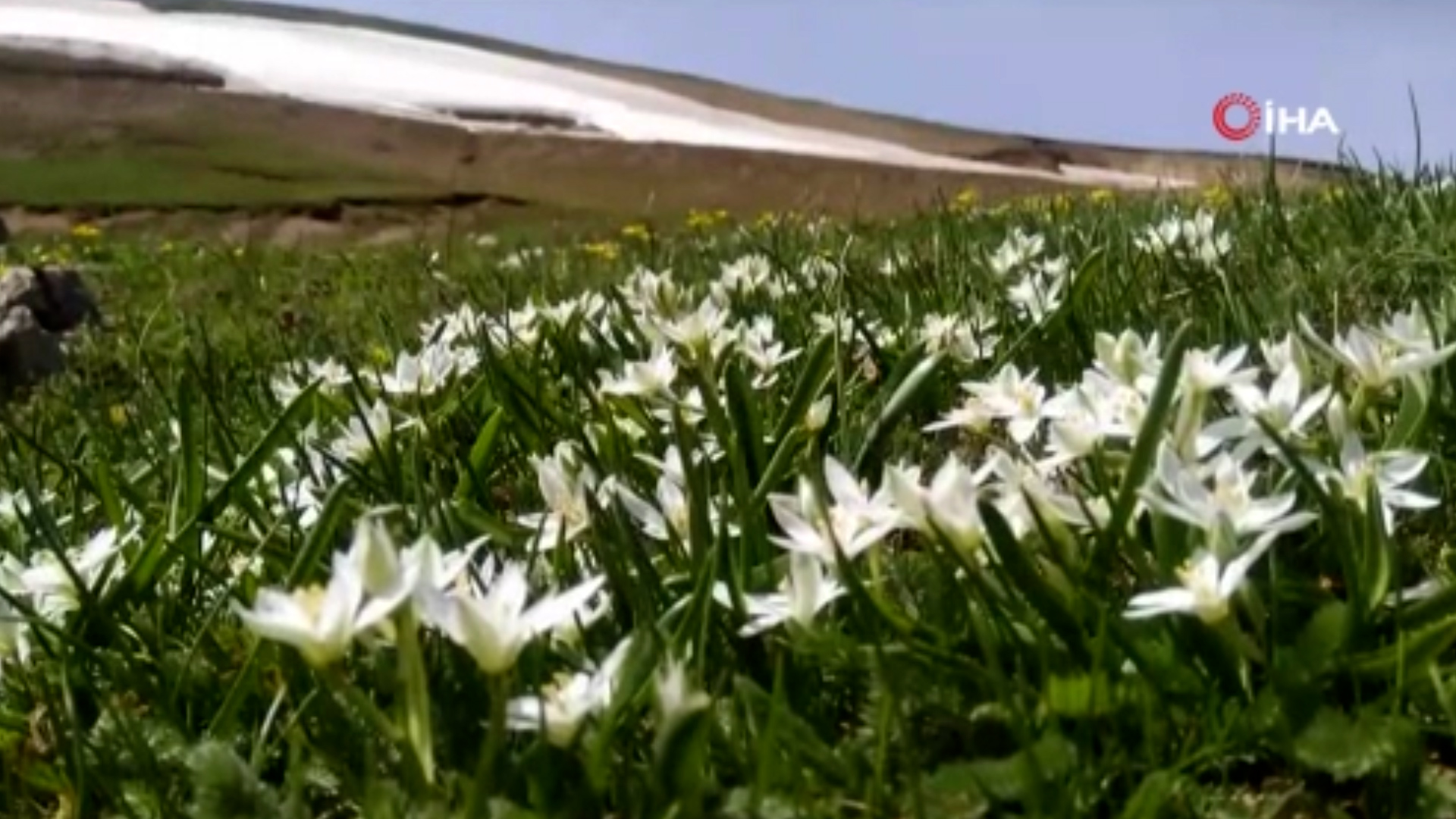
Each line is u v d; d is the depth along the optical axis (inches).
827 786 16.7
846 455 26.1
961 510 18.1
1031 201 90.6
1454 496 23.5
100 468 28.6
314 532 22.0
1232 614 17.5
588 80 871.7
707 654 19.4
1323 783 16.8
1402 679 16.6
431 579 16.5
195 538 26.1
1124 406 20.4
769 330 33.6
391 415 31.8
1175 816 16.2
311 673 20.6
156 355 72.9
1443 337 26.6
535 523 24.2
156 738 20.2
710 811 16.2
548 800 16.5
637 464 27.2
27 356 73.4
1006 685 16.4
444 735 18.4
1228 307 34.2
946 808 16.1
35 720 21.8
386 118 496.7
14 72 528.7
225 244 141.1
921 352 30.0
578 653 19.2
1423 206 47.4
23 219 309.0
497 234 149.3
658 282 37.9
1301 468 18.0
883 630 19.4
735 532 22.4
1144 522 20.6
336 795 19.2
